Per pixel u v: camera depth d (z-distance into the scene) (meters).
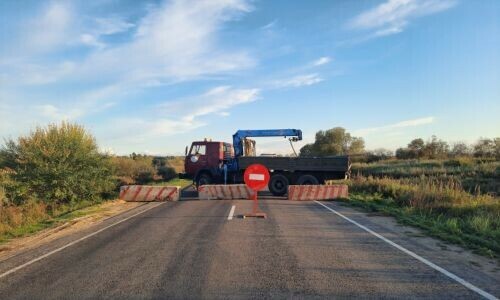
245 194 22.09
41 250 9.88
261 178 15.10
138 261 8.31
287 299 5.90
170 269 7.61
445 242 9.93
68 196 20.62
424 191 17.42
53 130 21.05
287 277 6.99
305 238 10.48
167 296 6.12
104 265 8.08
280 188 23.61
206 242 10.05
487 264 7.84
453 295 6.04
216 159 25.38
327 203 19.41
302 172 23.62
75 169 20.80
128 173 35.31
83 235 11.77
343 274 7.17
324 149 84.88
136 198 21.98
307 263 7.94
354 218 14.16
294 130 26.73
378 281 6.75
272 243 9.86
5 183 19.14
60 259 8.78
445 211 15.12
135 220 14.43
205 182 25.42
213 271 7.41
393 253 8.77
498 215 13.36
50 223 14.87
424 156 60.31
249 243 9.87
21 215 15.34
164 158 64.38
